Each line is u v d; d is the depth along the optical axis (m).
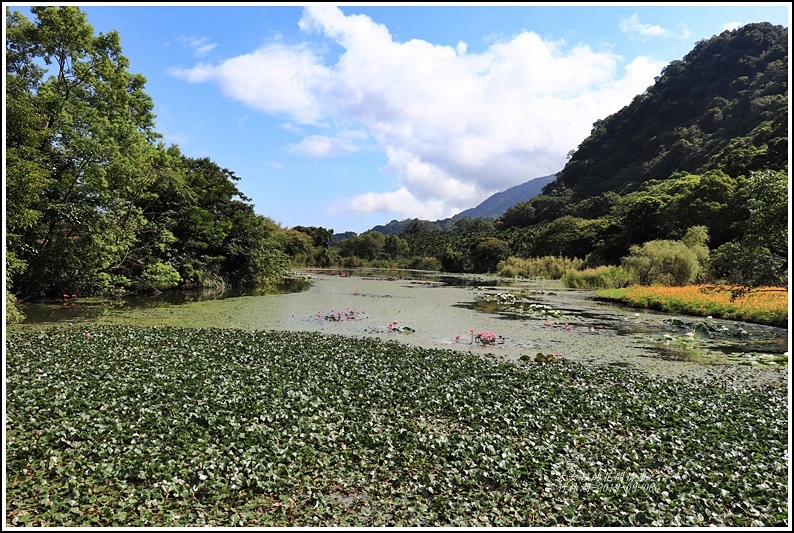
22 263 15.61
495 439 6.35
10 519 4.12
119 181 19.48
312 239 78.81
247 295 27.23
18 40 18.89
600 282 36.38
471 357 11.66
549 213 92.12
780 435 6.81
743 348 14.13
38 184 13.18
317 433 6.32
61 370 8.66
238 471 5.14
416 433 6.47
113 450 5.45
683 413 7.76
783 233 15.82
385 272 64.75
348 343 12.94
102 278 21.08
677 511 4.73
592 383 9.65
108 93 21.42
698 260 31.52
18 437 5.67
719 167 50.53
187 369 9.24
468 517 4.57
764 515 4.67
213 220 31.67
